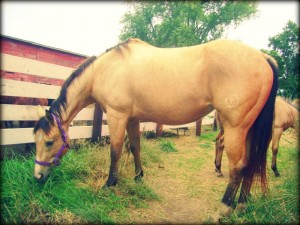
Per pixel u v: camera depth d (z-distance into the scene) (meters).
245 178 2.23
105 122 5.11
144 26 20.61
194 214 2.36
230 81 2.11
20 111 3.46
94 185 2.68
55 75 3.90
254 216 2.07
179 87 2.36
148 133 6.22
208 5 21.55
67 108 2.88
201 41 21.28
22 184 2.41
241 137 2.14
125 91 2.66
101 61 2.89
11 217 1.94
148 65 2.53
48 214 2.06
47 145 2.66
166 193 2.86
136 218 2.23
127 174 3.19
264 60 2.19
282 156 4.91
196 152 5.20
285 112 3.72
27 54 4.37
